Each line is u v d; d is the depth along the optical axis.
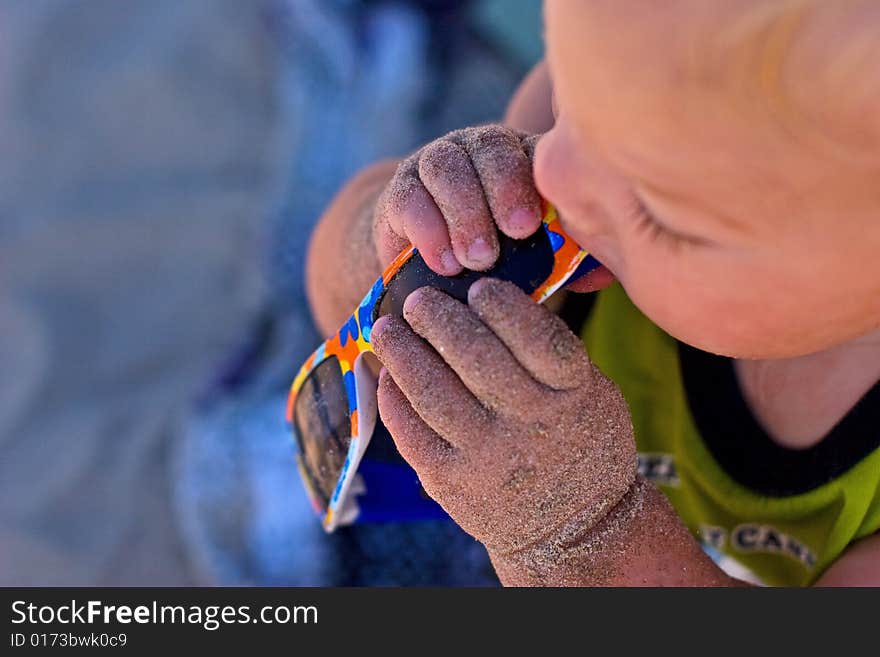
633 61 1.18
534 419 1.51
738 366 1.97
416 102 4.20
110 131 4.37
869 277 1.27
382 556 3.34
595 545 1.63
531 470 1.55
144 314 3.99
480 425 1.53
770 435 1.93
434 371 1.55
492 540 1.64
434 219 1.58
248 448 3.60
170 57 4.51
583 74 1.22
